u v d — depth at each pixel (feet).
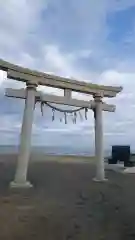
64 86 29.22
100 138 31.45
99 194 23.21
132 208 18.72
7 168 39.70
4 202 19.36
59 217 16.02
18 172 25.61
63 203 19.61
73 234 13.06
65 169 41.73
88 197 21.91
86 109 31.86
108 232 13.51
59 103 29.30
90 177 33.53
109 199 21.35
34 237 12.53
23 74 26.27
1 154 66.90
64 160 59.52
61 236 12.74
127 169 43.88
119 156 54.03
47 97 28.32
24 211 17.10
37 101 28.43
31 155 69.67
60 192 23.66
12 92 26.32
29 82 26.73
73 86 29.89
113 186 27.45
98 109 31.96
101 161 31.17
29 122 26.53
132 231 13.75
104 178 31.40
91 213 17.13
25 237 12.50
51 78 28.09
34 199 20.59
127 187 27.09
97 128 31.68
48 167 44.52
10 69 25.44
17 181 25.32
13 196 21.47
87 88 31.01
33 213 16.74
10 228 13.78
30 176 33.35
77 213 17.03
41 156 67.62
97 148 31.37
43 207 18.31
